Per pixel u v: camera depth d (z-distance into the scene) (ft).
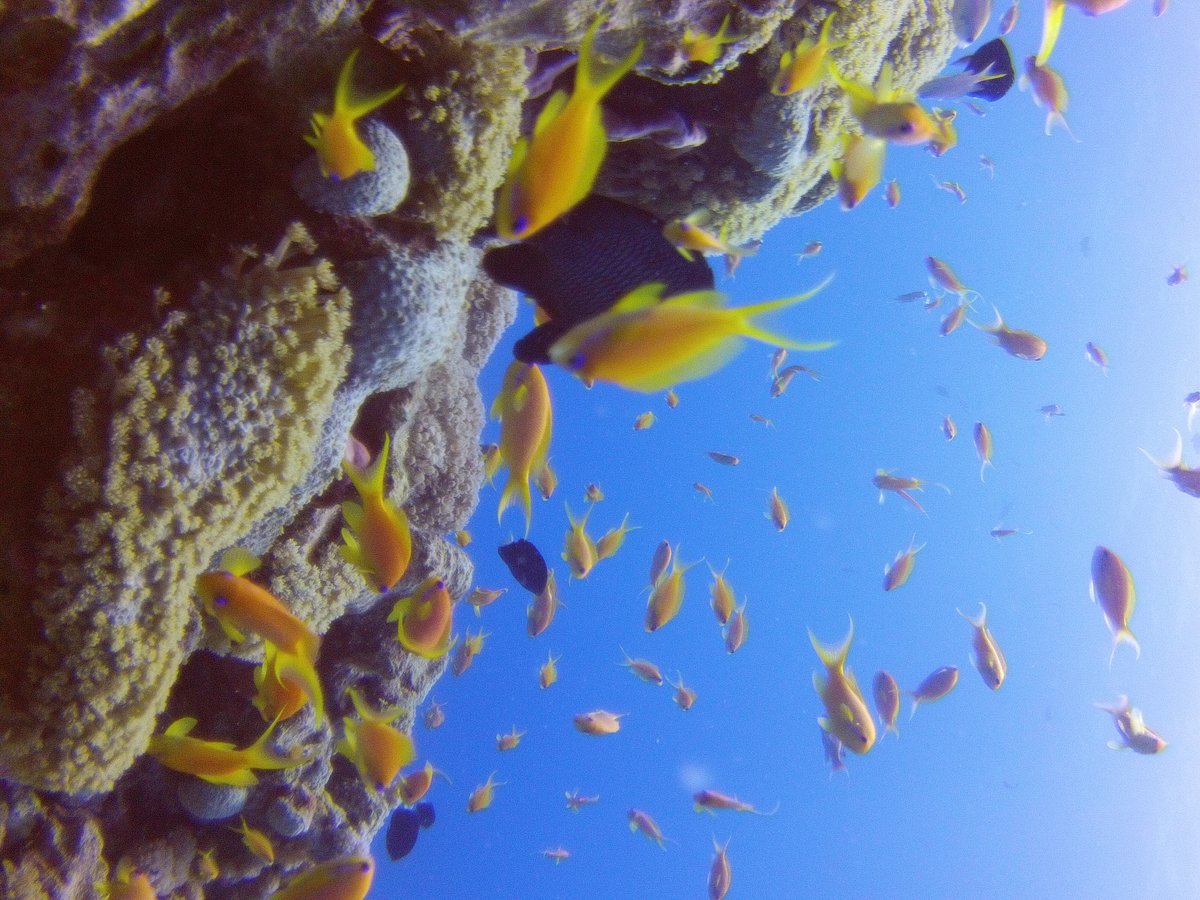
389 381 2.19
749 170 2.92
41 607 1.86
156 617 1.92
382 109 2.08
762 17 2.36
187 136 2.03
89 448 1.85
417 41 2.02
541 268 1.92
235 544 2.23
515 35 2.06
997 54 3.14
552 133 1.48
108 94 1.79
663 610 3.65
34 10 1.68
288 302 1.97
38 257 1.95
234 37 1.85
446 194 2.13
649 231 1.91
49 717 1.88
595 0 2.08
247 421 1.94
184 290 1.97
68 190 1.86
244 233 2.03
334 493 2.51
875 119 2.51
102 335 1.91
